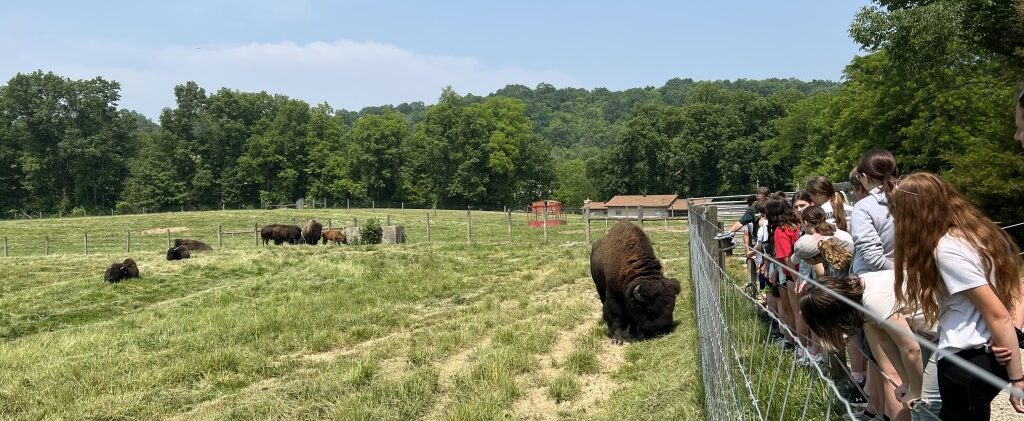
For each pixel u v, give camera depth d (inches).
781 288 201.9
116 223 1828.2
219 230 1199.6
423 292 536.4
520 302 451.8
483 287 554.3
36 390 289.0
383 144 2972.4
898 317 113.4
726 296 148.9
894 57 637.9
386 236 1013.8
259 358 330.3
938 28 581.6
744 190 2822.3
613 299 324.5
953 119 965.8
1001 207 360.8
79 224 1814.7
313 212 2116.1
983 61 770.8
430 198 2982.3
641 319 301.7
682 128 3026.6
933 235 103.3
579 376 269.9
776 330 203.8
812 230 172.1
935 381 108.5
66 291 590.9
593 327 355.3
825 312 105.9
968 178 374.9
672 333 295.0
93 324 476.1
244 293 569.9
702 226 253.3
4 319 490.6
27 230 1684.3
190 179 3122.5
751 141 2797.7
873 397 132.5
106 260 808.3
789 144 2139.5
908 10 603.8
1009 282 102.5
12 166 2913.4
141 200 2989.7
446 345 334.3
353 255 762.8
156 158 3100.4
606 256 330.0
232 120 3203.7
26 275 706.8
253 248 904.3
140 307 549.6
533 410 235.1
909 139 991.6
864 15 627.5
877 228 143.1
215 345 370.0
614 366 280.4
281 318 438.3
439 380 276.7
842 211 204.2
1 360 364.2
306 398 261.1
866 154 148.2
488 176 2869.1
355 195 2972.4
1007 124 451.8
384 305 484.7
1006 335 96.7
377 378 282.7
